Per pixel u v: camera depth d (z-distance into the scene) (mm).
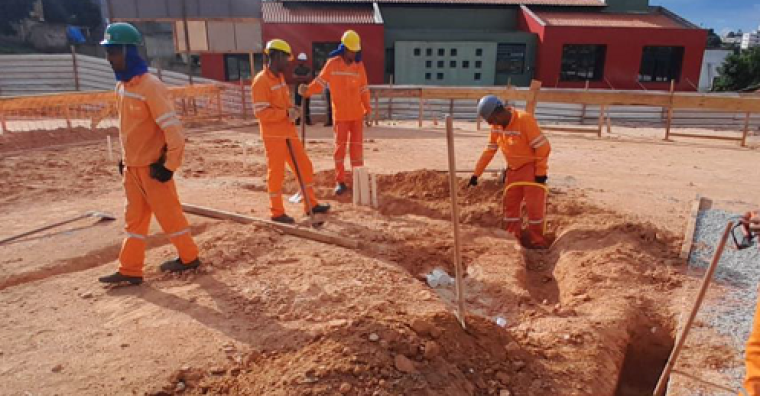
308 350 3297
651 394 4133
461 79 24906
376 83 23656
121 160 4320
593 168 9508
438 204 7047
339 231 5883
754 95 15812
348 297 4195
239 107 16547
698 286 4672
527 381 3352
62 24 34562
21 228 5844
